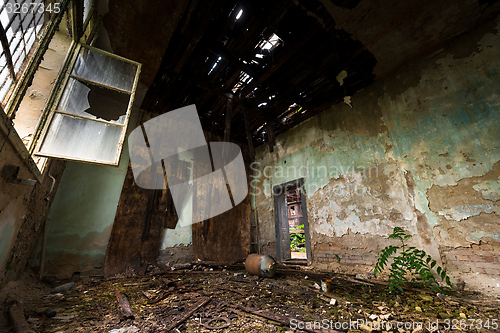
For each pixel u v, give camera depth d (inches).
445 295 110.9
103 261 180.1
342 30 143.9
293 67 175.9
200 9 127.3
